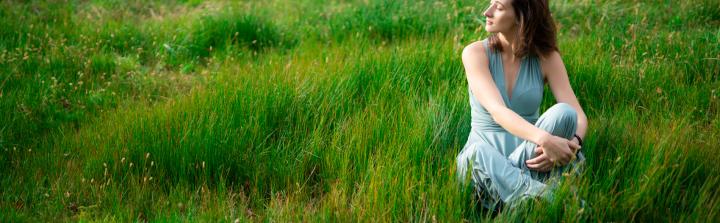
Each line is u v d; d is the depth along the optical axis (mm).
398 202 3654
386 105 4746
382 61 5453
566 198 3439
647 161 3762
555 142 3455
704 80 5234
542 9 3703
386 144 4250
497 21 3730
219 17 7305
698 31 6090
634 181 3682
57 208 3822
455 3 7180
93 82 5824
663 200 3537
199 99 4926
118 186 4074
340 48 6395
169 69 6547
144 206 3896
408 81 5055
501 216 3438
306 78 5094
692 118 4680
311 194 4129
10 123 4840
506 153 3840
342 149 4281
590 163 3893
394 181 3738
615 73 5160
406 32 6902
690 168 3840
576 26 6805
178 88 5953
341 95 4848
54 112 5172
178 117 4625
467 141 4062
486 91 3752
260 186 4117
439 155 4039
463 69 5160
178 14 8250
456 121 4406
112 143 4438
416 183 3756
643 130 4367
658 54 5574
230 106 4723
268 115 4672
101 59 6266
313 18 7742
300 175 4172
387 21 7012
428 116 4395
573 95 3896
